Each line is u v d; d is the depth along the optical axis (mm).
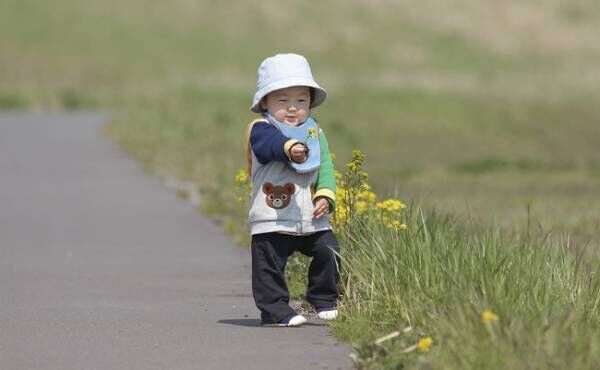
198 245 22547
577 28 137125
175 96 79562
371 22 133125
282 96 14008
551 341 11070
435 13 137000
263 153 13789
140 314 15547
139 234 24047
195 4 131375
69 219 26359
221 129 56656
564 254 16172
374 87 84312
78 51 113875
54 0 126125
